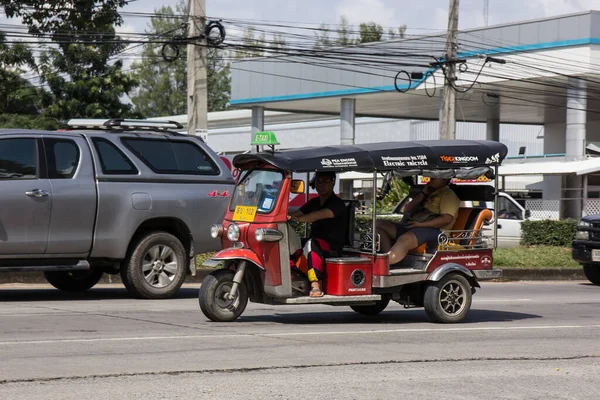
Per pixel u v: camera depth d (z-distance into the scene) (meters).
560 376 8.88
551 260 24.75
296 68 47.84
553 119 58.25
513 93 45.03
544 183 45.47
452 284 12.70
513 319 13.63
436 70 40.25
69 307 13.68
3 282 17.36
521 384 8.41
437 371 8.90
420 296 12.84
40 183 13.90
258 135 11.95
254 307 14.44
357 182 39.25
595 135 56.00
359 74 44.97
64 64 45.09
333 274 11.90
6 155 13.81
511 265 23.92
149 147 15.12
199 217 15.31
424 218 12.80
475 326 12.52
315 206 12.33
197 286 18.02
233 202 12.31
